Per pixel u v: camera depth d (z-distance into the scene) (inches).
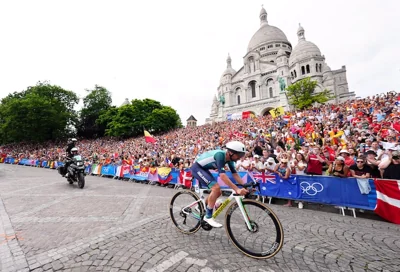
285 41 2615.7
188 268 98.4
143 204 222.4
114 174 500.4
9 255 111.2
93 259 107.0
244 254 112.9
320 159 242.2
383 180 177.5
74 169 325.4
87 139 1894.7
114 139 1743.4
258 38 2755.9
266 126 724.0
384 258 110.0
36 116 1453.0
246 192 109.2
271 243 107.8
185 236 137.2
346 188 196.5
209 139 756.0
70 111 1925.4
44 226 154.3
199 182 137.6
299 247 122.5
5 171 615.2
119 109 1797.5
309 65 2134.6
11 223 160.7
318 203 214.5
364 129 378.0
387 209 171.9
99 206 212.2
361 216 187.6
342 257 110.7
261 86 2265.0
